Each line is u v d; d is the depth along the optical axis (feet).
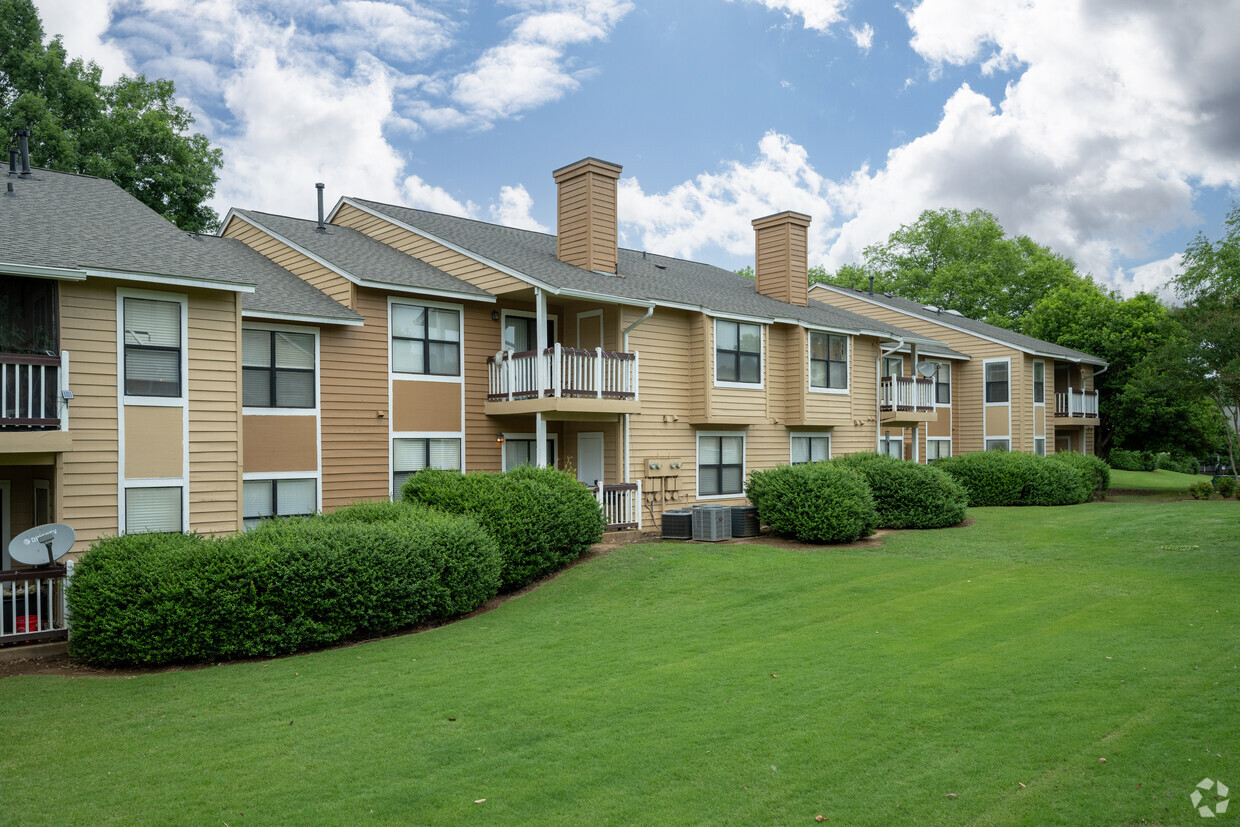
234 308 40.52
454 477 45.52
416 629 35.42
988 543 54.70
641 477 59.36
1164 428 112.06
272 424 46.32
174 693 26.45
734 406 64.59
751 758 19.58
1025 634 30.71
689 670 27.14
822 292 125.59
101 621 29.60
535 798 17.74
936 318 112.47
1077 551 51.11
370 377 50.44
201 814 17.21
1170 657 26.73
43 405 33.19
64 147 78.18
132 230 40.75
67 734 22.41
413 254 60.75
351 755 20.40
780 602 37.65
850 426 77.25
